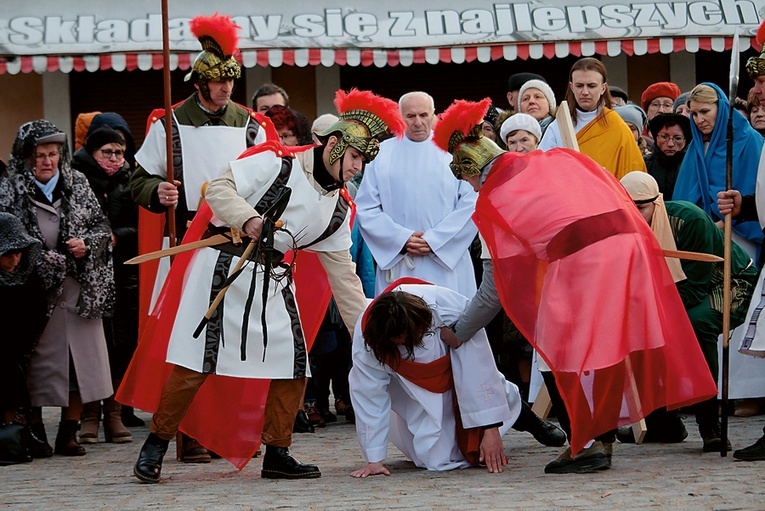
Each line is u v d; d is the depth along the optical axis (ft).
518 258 50.47
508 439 64.23
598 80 70.79
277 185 51.78
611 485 47.93
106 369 65.77
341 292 54.95
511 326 72.79
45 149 64.44
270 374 52.60
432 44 110.32
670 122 75.97
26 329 62.69
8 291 61.98
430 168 71.97
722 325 61.26
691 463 53.16
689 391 50.78
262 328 52.08
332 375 77.25
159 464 53.21
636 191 59.98
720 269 62.23
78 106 126.00
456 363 53.52
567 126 60.85
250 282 52.34
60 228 64.95
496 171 51.96
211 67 58.80
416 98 72.18
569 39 110.22
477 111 51.96
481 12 111.65
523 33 110.52
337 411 78.95
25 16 111.45
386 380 53.57
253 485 51.65
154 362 54.65
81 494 50.70
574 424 49.49
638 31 110.11
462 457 54.90
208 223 53.31
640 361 50.31
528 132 67.36
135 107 126.31
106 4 112.16
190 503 47.26
